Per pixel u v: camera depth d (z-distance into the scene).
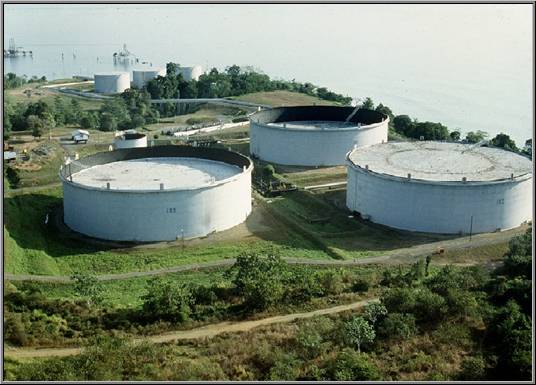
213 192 110.19
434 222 109.81
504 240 105.88
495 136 181.00
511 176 109.31
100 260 101.06
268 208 125.50
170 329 73.62
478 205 108.25
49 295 86.38
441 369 65.56
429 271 92.56
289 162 160.00
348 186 124.69
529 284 79.81
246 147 178.75
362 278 87.44
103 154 130.00
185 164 130.75
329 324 72.62
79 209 111.12
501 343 69.00
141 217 107.19
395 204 112.38
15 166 136.62
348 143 157.88
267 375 63.47
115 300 84.25
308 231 112.31
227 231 112.75
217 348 68.38
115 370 63.19
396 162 122.44
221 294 81.50
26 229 110.88
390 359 67.38
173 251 103.94
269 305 78.25
